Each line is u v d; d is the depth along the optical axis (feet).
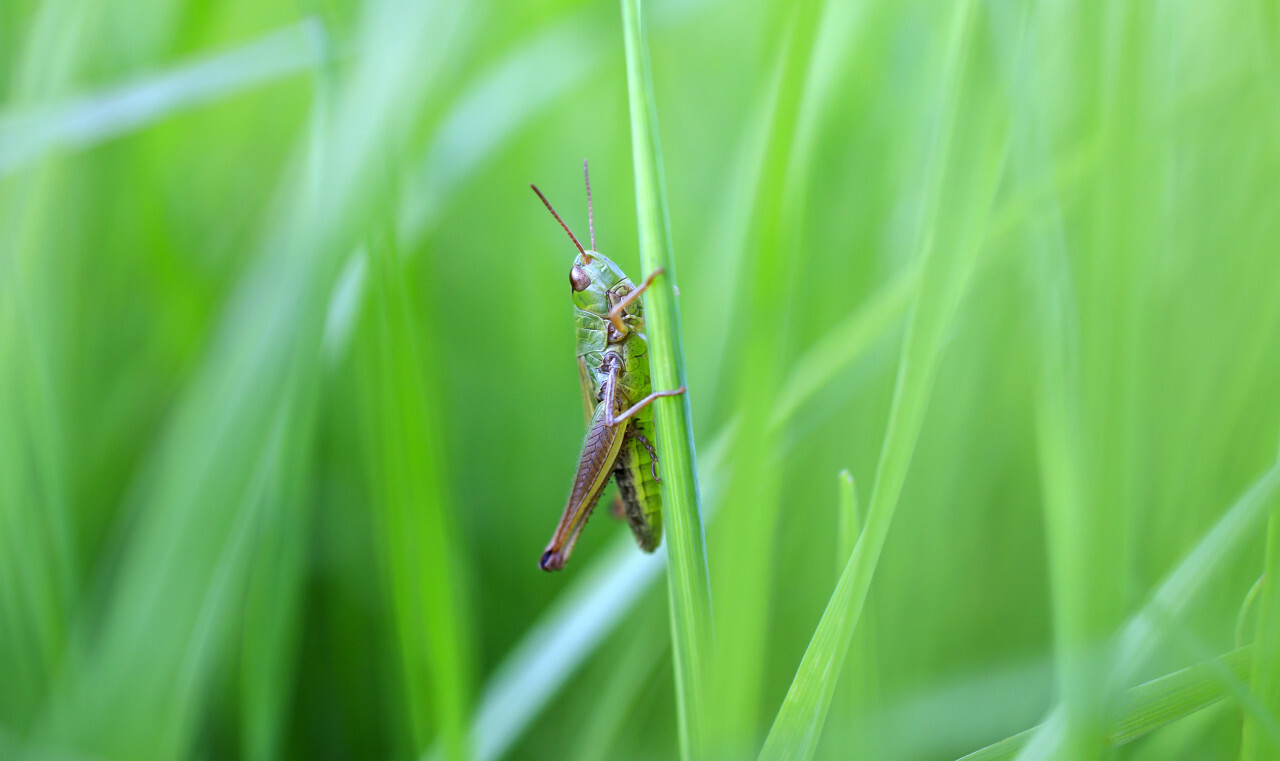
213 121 0.64
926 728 0.52
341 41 0.52
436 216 0.57
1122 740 0.45
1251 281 0.51
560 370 0.61
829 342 0.49
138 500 0.56
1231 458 0.51
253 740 0.51
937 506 0.53
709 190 0.62
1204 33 0.51
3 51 0.58
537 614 0.59
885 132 0.54
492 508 0.59
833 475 0.54
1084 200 0.39
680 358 0.46
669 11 0.59
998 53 0.41
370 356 0.49
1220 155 0.51
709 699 0.46
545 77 0.57
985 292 0.53
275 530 0.51
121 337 0.61
